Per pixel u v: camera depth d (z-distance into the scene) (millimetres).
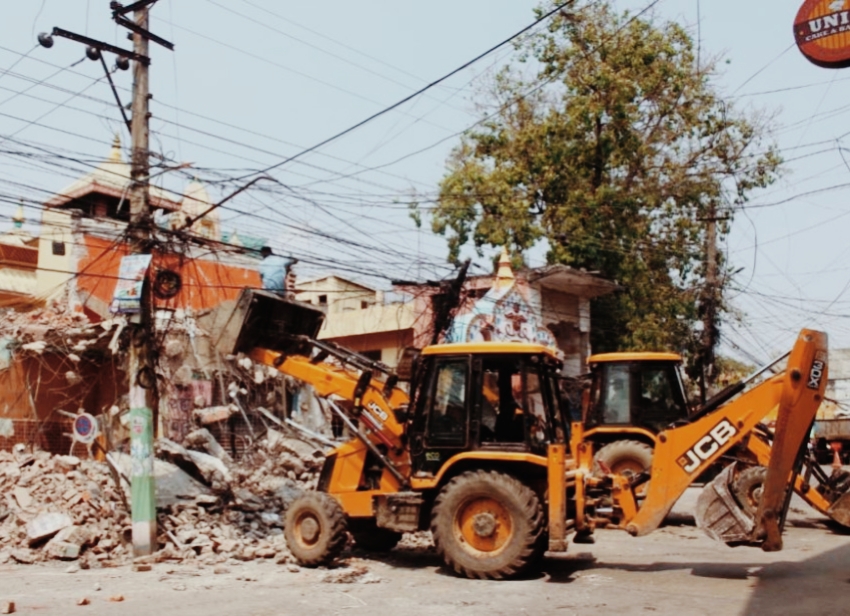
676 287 31438
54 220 23703
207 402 21656
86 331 19875
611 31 29922
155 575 11469
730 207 29453
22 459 15930
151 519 13320
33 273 27016
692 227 30953
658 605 8984
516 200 30203
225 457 20188
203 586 10484
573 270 27453
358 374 12844
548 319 28406
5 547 13172
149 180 13898
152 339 13922
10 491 14586
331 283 34125
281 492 17484
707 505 10430
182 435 20734
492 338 24469
